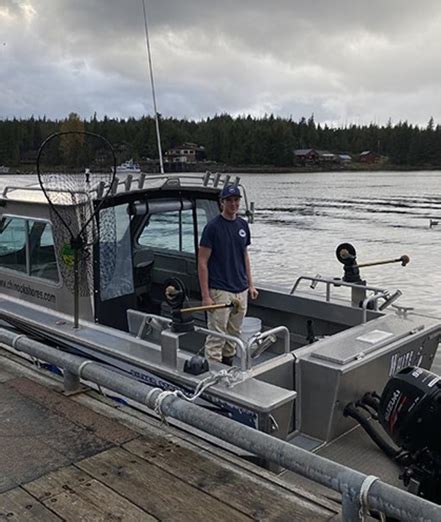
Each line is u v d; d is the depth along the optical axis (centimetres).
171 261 574
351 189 5869
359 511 234
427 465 301
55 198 463
